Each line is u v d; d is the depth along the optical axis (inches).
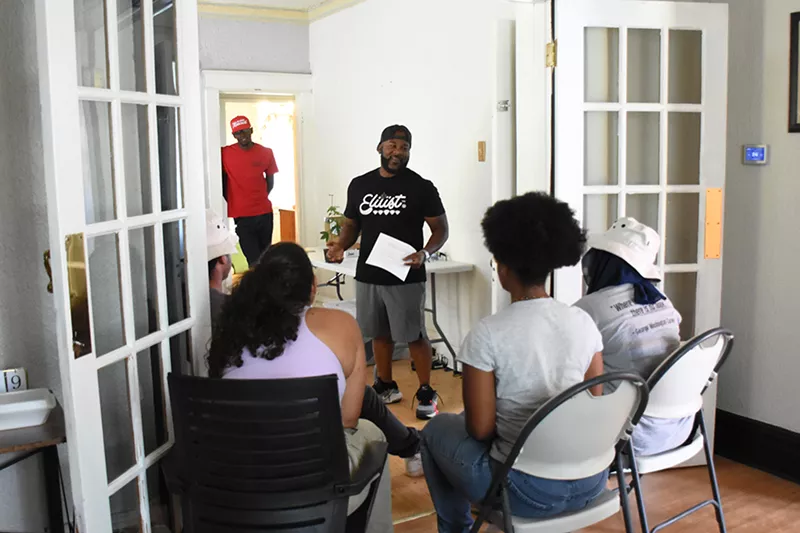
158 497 79.7
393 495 116.5
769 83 122.3
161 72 78.5
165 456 76.0
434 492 82.1
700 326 125.6
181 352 83.4
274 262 71.9
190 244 83.4
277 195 339.6
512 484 70.2
